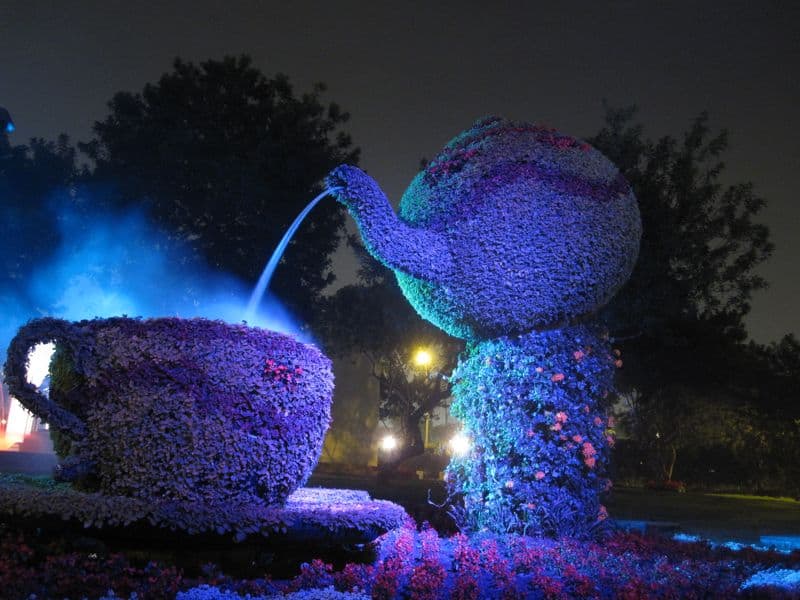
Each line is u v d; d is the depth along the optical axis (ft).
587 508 28.25
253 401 21.70
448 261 28.14
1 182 62.85
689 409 97.55
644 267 49.55
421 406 68.03
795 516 58.54
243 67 66.64
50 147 66.39
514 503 28.12
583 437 28.35
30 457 51.67
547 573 22.13
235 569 20.99
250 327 22.63
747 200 51.83
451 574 21.86
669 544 28.91
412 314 69.15
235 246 63.41
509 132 29.55
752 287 52.44
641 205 49.55
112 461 20.93
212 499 21.08
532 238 27.81
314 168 63.87
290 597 18.20
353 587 19.51
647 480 100.12
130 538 19.89
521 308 28.12
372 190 28.04
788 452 105.40
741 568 25.17
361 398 89.10
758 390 99.81
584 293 28.30
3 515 19.17
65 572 17.34
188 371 21.38
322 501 26.37
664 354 75.46
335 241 66.80
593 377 28.99
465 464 29.37
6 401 72.02
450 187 28.76
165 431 20.98
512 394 28.50
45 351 27.89
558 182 28.35
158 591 17.11
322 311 69.82
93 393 21.24
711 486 106.22
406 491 50.96
